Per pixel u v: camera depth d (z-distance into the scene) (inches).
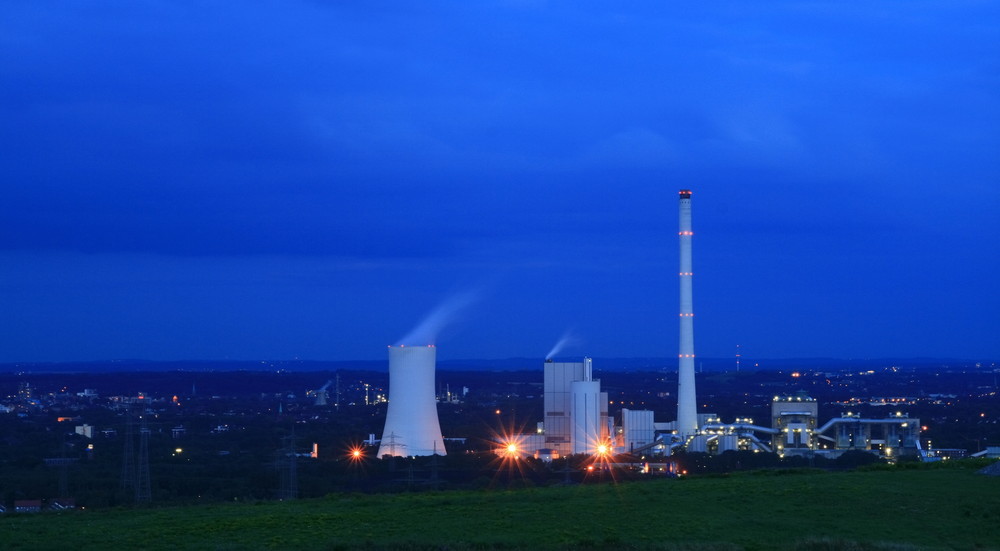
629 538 2103.8
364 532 2194.9
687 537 2112.5
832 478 2743.6
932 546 2033.7
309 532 2203.5
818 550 1963.6
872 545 1982.0
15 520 2524.6
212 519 2399.1
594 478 6373.0
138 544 2111.2
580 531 2162.9
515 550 2006.6
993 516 2230.6
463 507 2461.9
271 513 2490.2
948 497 2394.2
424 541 2066.9
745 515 2303.2
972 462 2992.1
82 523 2420.0
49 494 5802.2
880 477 2709.2
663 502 2450.8
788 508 2351.1
